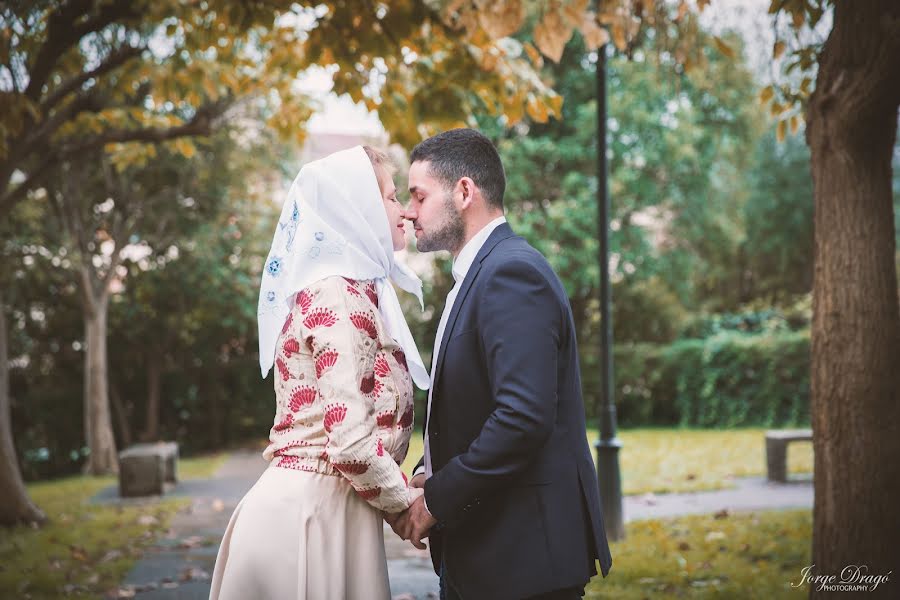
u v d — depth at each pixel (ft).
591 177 54.75
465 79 16.65
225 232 50.67
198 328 56.70
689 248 61.52
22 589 17.21
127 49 23.62
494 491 7.35
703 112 54.90
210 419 58.13
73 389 54.08
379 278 8.27
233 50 23.49
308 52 16.70
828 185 12.01
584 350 55.88
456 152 8.18
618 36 14.89
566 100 54.44
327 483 7.73
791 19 15.01
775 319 57.41
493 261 7.75
